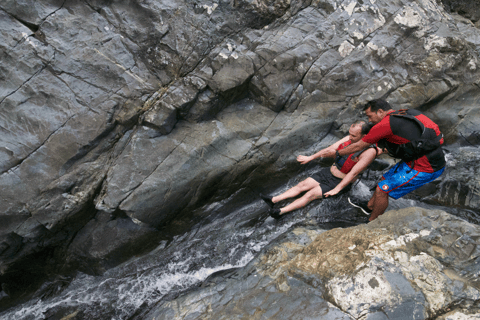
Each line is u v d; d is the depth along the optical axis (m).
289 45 4.10
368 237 2.88
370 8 4.39
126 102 3.75
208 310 2.77
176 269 3.80
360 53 4.28
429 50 4.40
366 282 2.51
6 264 3.70
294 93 4.13
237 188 4.13
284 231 3.85
